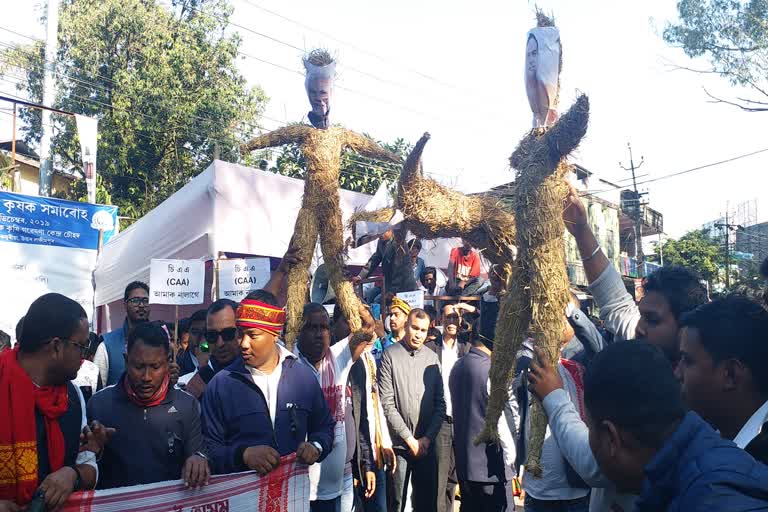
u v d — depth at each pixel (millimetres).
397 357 6066
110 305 13805
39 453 2781
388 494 6113
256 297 3865
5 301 13117
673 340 2834
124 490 3189
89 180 14438
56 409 2832
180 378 5141
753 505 1433
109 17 23609
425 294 9727
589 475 2246
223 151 23797
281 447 3807
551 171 3561
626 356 1810
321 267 8133
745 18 15656
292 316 4957
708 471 1524
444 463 6160
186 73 23875
